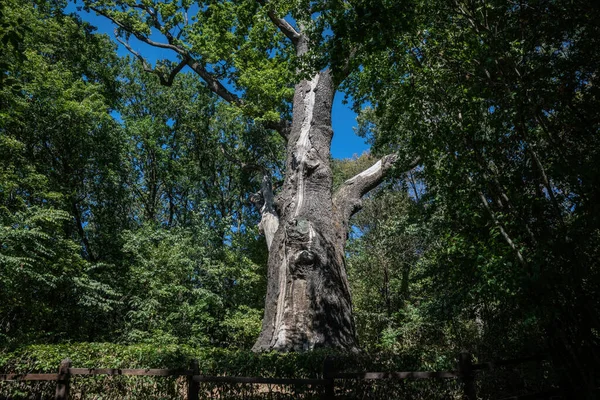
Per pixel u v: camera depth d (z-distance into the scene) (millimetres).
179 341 17422
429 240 11375
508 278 5020
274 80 18250
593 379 4566
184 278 19750
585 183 4348
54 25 20312
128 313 17938
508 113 5508
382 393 5664
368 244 22422
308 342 12008
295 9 9898
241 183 29781
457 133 6105
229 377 5543
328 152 15414
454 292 8734
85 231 23969
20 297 14508
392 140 8414
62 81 19156
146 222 23172
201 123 30047
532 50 5691
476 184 5941
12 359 7117
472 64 6387
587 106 5188
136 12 21359
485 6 5988
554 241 4613
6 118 15211
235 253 22922
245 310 21859
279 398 6035
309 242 13172
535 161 5363
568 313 4668
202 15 20078
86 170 22031
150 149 28438
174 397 6531
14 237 12930
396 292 20203
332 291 12883
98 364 6977
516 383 5715
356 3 6316
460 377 4754
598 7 4668
